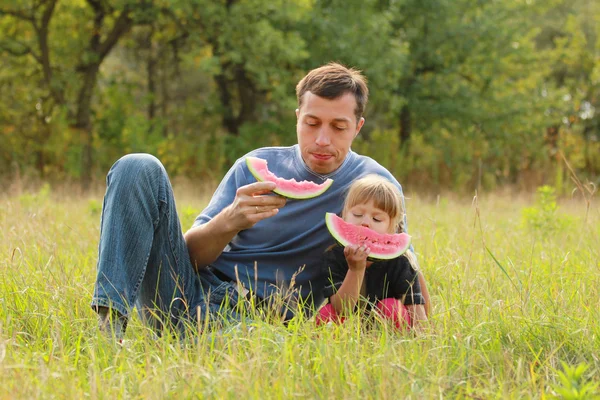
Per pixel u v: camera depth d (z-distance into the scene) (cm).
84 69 2033
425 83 2380
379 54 2059
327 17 2044
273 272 337
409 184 2134
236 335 276
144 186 307
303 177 339
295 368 252
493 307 323
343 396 231
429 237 557
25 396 224
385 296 328
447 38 2347
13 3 1786
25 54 1933
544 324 297
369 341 283
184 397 227
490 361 269
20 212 644
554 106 2458
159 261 317
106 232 299
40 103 1995
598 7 3089
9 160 1831
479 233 577
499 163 2206
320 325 304
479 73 2397
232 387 228
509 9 2408
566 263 442
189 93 2908
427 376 248
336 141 328
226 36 1838
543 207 692
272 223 339
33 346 288
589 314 316
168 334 284
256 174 322
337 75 326
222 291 328
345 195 338
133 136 1966
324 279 336
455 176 2120
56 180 1802
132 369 251
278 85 1933
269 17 1917
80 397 225
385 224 323
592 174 2266
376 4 2292
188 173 1995
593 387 217
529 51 2438
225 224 317
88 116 1952
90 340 287
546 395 229
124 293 291
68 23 2056
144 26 2180
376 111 2611
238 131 2266
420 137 2500
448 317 312
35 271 391
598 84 2769
